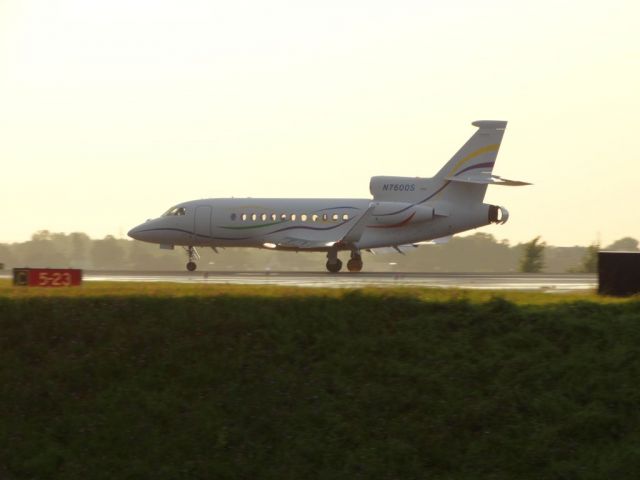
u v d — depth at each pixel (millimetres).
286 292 113625
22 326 104250
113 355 100750
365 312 106625
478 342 103000
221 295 109625
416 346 102062
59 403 96750
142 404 96188
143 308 106438
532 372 98438
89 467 90750
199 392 97562
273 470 90250
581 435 92500
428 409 95312
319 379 98688
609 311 107500
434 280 180125
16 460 91750
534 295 120125
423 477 89562
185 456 91625
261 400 96438
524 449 91125
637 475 88188
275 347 102062
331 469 90188
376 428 93688
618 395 95438
